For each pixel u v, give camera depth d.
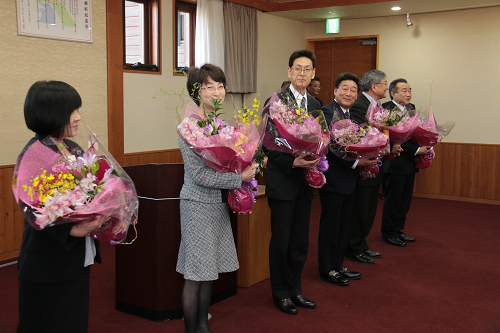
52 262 1.54
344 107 3.26
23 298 1.59
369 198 3.62
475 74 6.30
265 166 2.47
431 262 3.77
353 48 7.30
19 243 3.95
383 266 3.65
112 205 1.54
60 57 4.19
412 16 6.66
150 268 2.58
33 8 3.93
